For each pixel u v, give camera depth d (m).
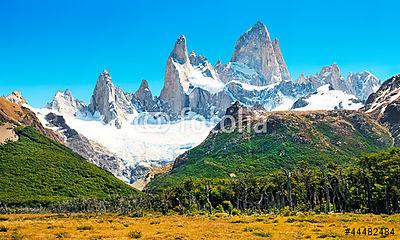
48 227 88.56
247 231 78.88
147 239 66.88
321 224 93.31
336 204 185.00
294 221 103.81
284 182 198.38
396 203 161.50
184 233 74.94
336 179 177.62
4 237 68.62
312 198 181.38
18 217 165.25
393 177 158.25
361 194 171.62
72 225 95.44
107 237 69.62
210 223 103.75
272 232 75.75
